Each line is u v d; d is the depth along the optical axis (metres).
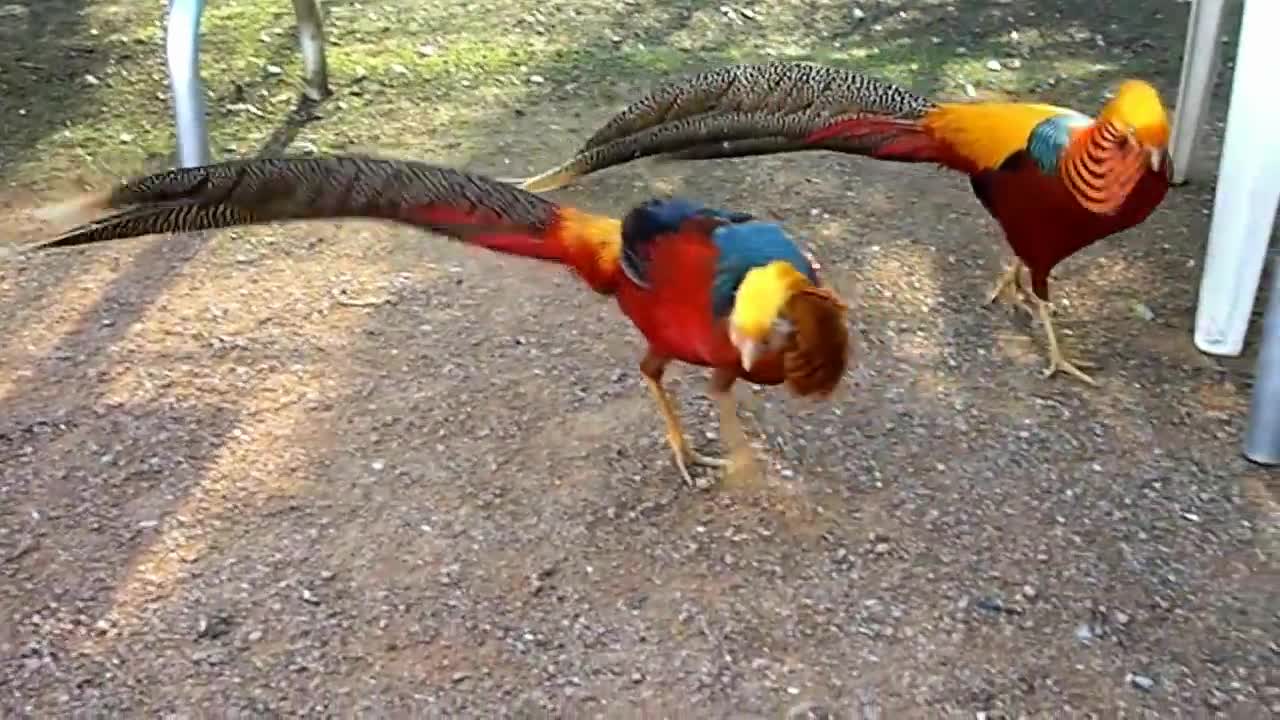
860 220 3.67
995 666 2.31
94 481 2.75
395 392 3.02
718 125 2.86
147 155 4.02
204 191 2.35
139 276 3.43
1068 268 3.44
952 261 3.48
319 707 2.26
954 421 2.91
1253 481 2.73
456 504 2.70
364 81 4.48
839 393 2.98
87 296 3.35
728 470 2.76
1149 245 3.53
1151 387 3.02
